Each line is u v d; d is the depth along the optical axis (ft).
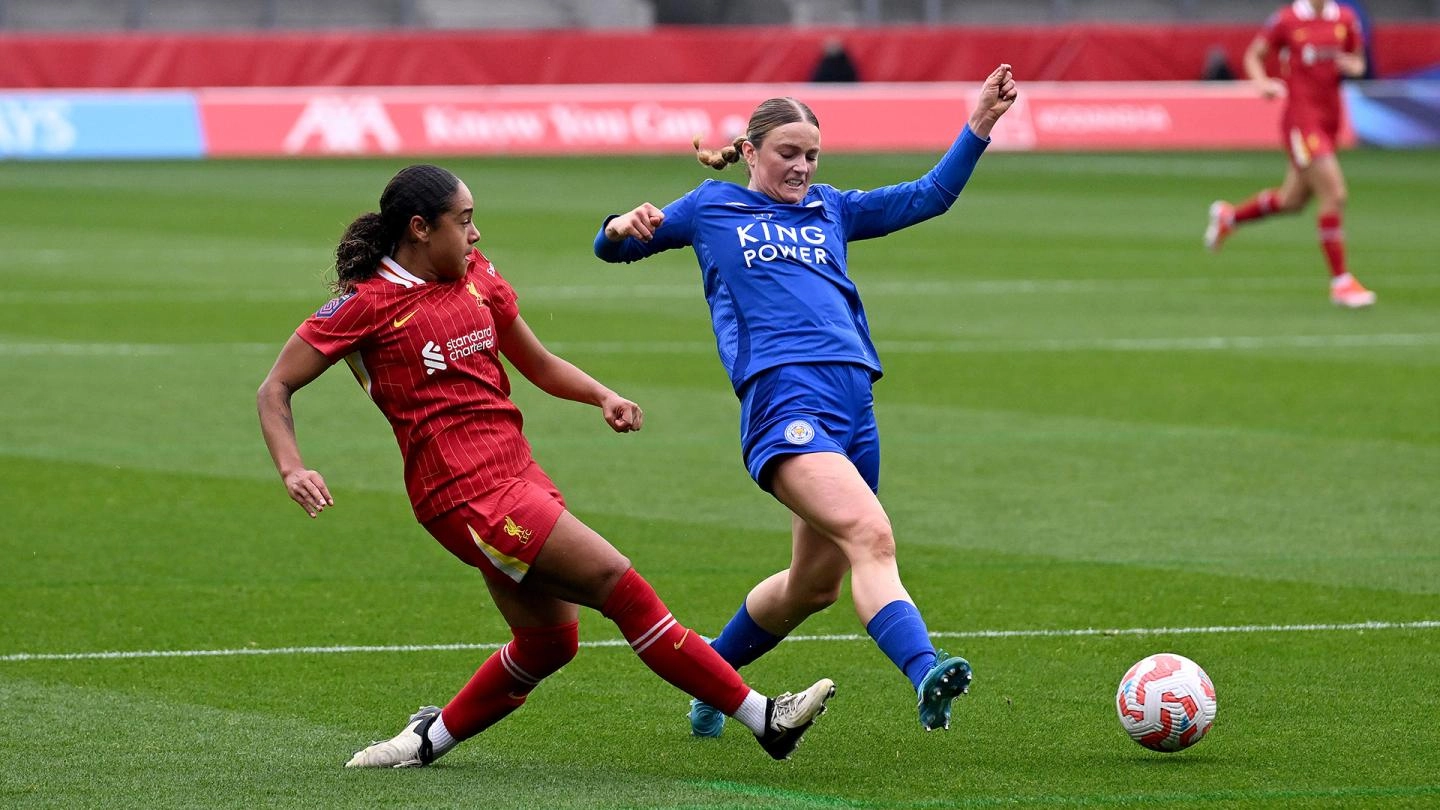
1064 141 402.72
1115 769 59.77
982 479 110.52
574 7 461.37
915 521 100.07
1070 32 415.44
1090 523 99.35
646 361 153.79
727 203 62.95
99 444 120.16
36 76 375.04
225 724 65.87
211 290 196.65
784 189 63.10
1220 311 184.24
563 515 57.47
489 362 58.85
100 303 185.98
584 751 62.90
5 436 122.31
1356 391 139.44
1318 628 78.74
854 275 214.07
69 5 427.74
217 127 374.02
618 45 400.47
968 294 197.88
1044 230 263.29
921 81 410.72
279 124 375.66
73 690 70.18
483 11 456.45
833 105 385.70
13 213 273.13
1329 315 180.75
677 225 63.46
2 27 421.18
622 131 384.68
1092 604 83.25
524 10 458.91
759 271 61.87
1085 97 406.21
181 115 373.20
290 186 317.01
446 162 364.38
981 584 86.94
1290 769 59.47
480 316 58.49
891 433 124.67
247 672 73.00
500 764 61.16
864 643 78.02
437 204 56.85
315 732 64.95
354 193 305.73
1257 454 117.39
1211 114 408.87
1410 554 92.07
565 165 357.20
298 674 72.74
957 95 392.06
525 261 223.71
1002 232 260.83
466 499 57.36
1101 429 125.80
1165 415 130.72
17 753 61.93
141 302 187.01
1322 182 184.65
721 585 87.35
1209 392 139.54
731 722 66.74
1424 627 78.69
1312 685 70.08
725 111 388.98
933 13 466.29
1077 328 172.45
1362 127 404.57
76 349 157.89
